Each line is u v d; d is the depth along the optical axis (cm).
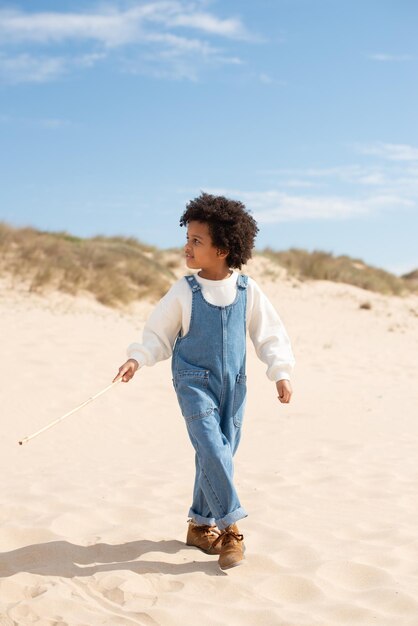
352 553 427
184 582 382
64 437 848
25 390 1010
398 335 2175
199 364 416
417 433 888
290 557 420
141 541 441
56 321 1491
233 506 401
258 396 1121
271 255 3147
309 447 798
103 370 1159
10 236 2073
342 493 584
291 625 335
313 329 2184
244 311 426
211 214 418
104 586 377
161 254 2770
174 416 983
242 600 365
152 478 622
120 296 1938
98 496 548
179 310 420
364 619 343
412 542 448
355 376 1388
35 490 568
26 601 352
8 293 1716
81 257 2108
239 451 779
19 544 437
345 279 3014
